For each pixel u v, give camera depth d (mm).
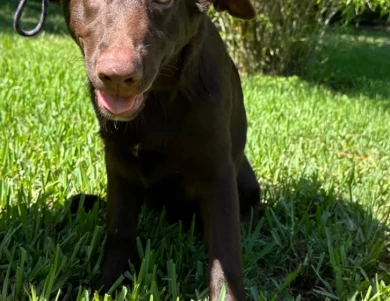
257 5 2785
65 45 3125
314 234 986
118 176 856
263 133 1607
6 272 792
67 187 1098
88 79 773
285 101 2197
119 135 804
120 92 646
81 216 953
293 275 823
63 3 806
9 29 3752
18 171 1173
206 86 798
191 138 788
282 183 1216
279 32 2881
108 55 626
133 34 659
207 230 808
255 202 1063
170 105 776
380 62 3688
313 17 2965
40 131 1408
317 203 1099
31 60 2400
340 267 863
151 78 678
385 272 898
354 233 1026
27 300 755
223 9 922
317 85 2752
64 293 792
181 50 773
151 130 789
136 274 840
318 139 1677
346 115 2062
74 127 1460
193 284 836
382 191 1223
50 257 836
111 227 857
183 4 752
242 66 2965
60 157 1252
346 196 1184
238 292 763
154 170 832
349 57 3791
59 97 1777
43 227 954
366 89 2809
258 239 991
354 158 1504
